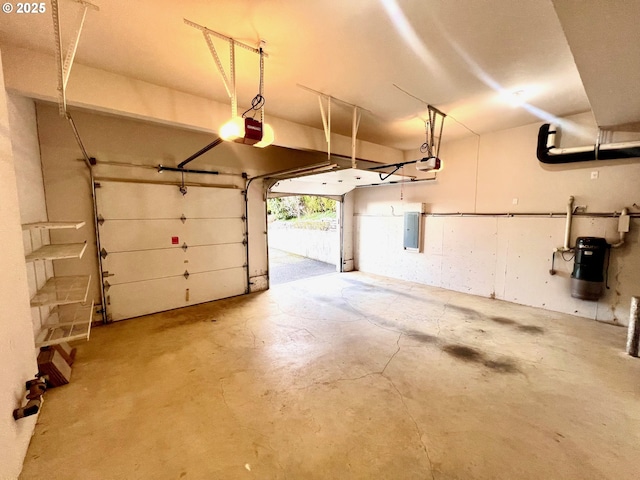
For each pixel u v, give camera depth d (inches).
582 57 75.8
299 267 314.3
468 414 79.7
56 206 134.9
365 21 76.4
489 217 187.8
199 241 182.4
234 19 75.4
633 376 97.6
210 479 60.7
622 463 63.6
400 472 61.9
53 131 132.6
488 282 191.3
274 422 77.2
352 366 105.4
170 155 169.5
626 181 137.6
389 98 127.4
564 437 71.1
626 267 138.9
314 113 145.3
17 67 86.2
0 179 60.1
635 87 93.0
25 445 66.1
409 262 240.8
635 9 56.7
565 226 156.6
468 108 139.9
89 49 87.8
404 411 81.1
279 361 109.5
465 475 61.0
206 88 115.1
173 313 165.6
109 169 149.1
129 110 105.7
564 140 153.3
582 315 153.4
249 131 94.0
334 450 67.9
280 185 226.7
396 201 247.1
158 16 73.6
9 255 62.4
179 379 97.7
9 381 58.9
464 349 118.1
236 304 181.6
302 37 83.5
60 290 109.2
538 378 96.8
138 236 159.3
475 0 68.7
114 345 123.9
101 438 71.9
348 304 179.8
